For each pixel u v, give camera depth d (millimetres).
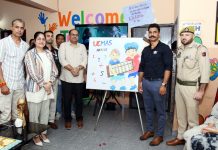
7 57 2670
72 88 3482
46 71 2869
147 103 3111
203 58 2613
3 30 5180
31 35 5242
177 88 2910
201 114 3072
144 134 3178
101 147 2928
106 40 3459
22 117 2383
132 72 3307
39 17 5152
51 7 4750
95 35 4840
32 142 3023
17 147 1942
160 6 4516
